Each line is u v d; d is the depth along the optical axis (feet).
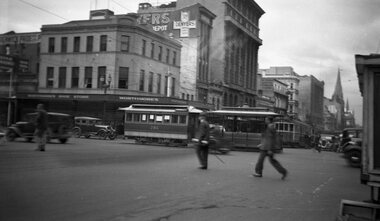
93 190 25.88
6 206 20.51
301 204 24.98
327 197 28.27
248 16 197.57
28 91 147.02
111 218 19.19
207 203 23.77
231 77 179.32
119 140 109.60
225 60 172.14
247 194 27.55
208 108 159.84
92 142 86.43
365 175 21.54
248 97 205.77
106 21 136.36
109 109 134.82
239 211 22.07
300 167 53.78
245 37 194.90
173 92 159.12
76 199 22.86
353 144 62.18
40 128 52.54
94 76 137.49
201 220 19.72
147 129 96.89
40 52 146.92
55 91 143.02
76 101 137.69
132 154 57.52
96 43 137.90
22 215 18.89
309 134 171.12
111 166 40.40
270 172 43.14
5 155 45.21
